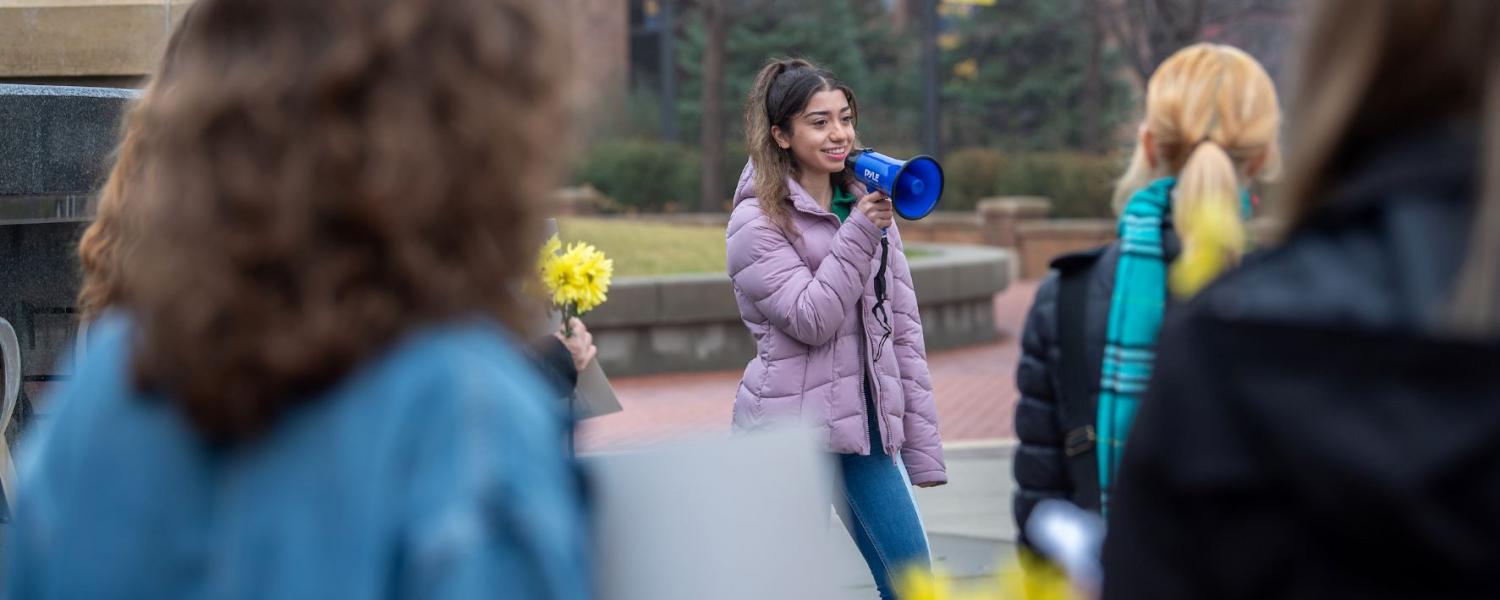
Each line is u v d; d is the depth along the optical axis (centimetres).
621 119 4303
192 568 182
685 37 4834
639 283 1892
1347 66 192
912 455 616
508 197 185
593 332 1878
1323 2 197
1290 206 200
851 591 783
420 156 177
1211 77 394
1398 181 184
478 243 183
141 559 184
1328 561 181
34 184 654
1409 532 173
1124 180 427
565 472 184
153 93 283
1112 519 203
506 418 174
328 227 177
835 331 587
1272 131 391
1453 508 172
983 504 1085
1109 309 405
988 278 2284
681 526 207
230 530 179
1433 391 173
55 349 689
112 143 679
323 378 178
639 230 2442
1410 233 180
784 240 595
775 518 212
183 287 176
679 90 4819
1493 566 173
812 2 4591
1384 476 171
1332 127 193
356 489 173
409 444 174
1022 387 425
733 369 1958
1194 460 187
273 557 175
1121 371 396
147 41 968
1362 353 176
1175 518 193
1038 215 3534
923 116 4100
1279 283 188
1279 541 183
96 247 366
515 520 169
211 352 176
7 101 644
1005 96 4569
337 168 175
